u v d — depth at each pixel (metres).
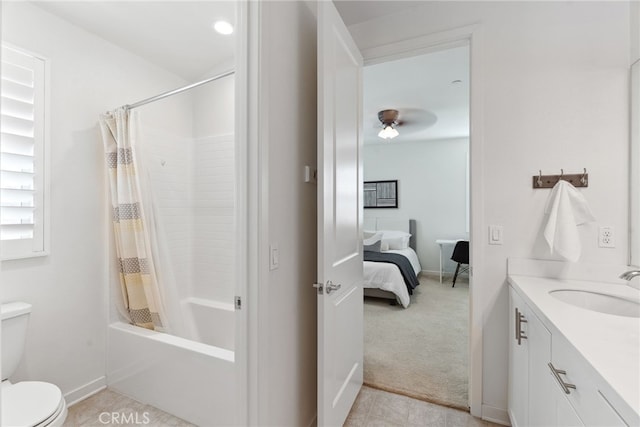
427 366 2.31
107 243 2.11
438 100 3.50
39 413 1.22
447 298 4.14
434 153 5.57
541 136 1.63
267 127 1.23
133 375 1.93
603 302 1.38
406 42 1.91
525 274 1.66
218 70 2.58
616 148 1.50
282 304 1.36
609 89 1.51
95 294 2.04
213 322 2.48
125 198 2.04
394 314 3.51
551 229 1.52
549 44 1.61
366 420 1.72
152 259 2.11
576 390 0.83
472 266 1.77
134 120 2.06
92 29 2.03
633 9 1.46
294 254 1.47
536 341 1.20
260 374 1.19
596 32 1.53
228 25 2.04
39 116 1.78
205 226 2.63
